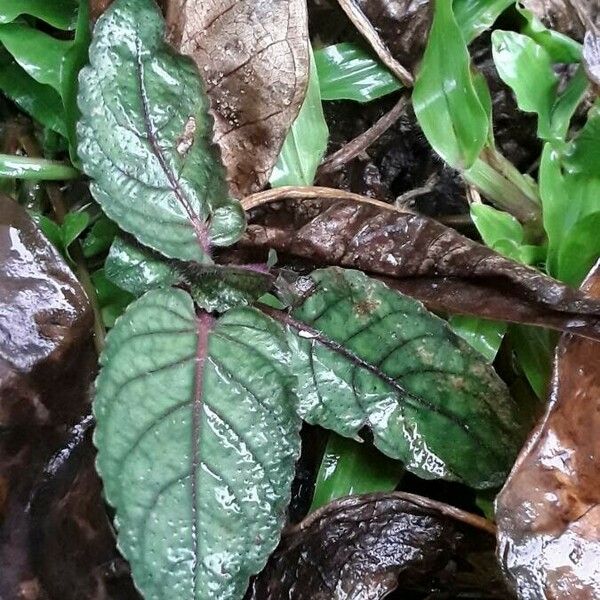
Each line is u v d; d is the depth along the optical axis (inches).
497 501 13.2
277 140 14.4
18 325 13.2
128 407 12.9
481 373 13.9
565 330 13.6
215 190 13.8
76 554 13.3
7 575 13.1
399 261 14.2
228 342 13.5
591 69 15.2
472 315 14.2
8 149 15.6
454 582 14.5
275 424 13.4
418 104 15.2
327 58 15.5
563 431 13.4
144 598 12.7
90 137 13.3
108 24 13.2
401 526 14.1
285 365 13.5
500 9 15.7
